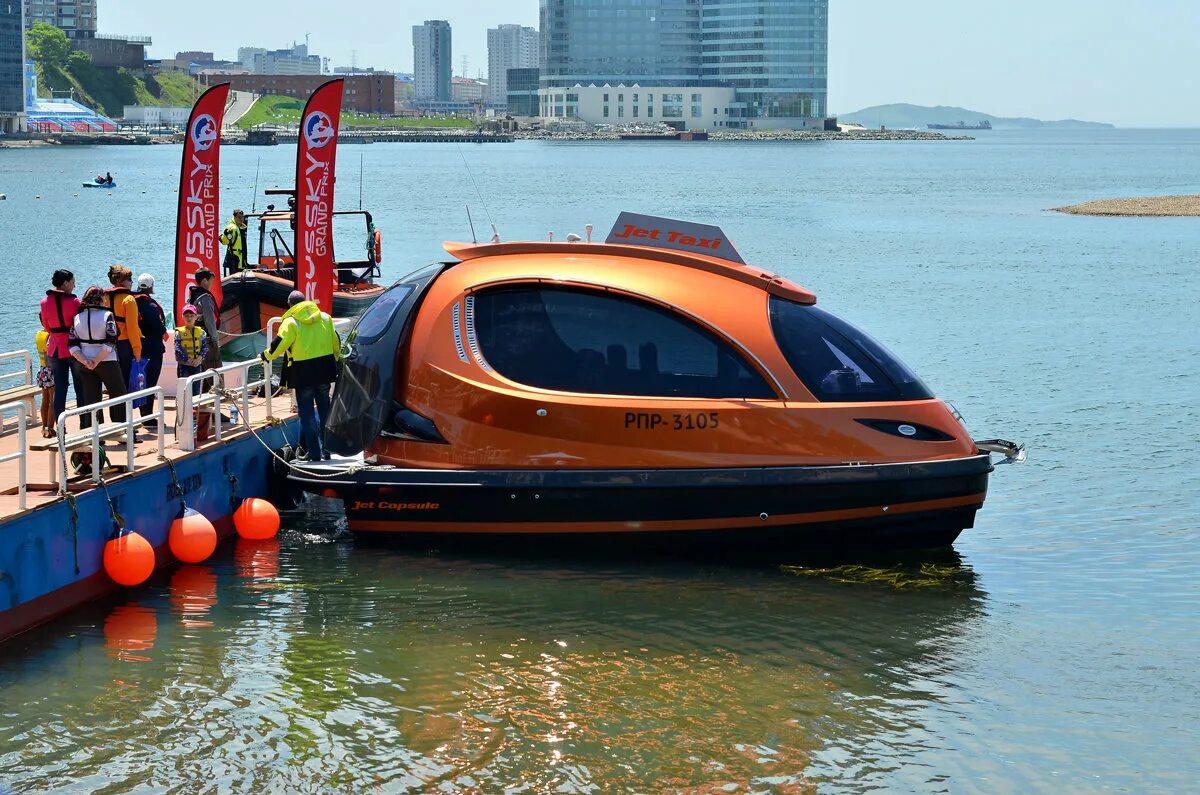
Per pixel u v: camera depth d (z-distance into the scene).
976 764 9.21
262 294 23.11
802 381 13.21
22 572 11.10
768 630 11.67
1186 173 158.38
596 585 12.78
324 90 18.95
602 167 161.50
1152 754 9.37
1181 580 13.12
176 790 8.74
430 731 9.59
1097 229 69.44
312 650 11.04
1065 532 14.84
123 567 12.02
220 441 14.02
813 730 9.68
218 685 10.31
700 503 13.12
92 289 13.77
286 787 8.80
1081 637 11.59
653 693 10.27
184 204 18.28
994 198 102.62
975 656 11.12
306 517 14.98
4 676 10.38
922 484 13.12
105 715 9.76
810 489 13.03
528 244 14.01
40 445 13.45
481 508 13.42
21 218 73.75
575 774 8.98
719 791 8.80
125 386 14.49
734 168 164.25
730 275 13.66
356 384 14.09
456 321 13.62
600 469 13.20
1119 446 19.11
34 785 8.76
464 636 11.42
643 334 13.35
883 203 95.50
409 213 76.38
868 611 12.18
